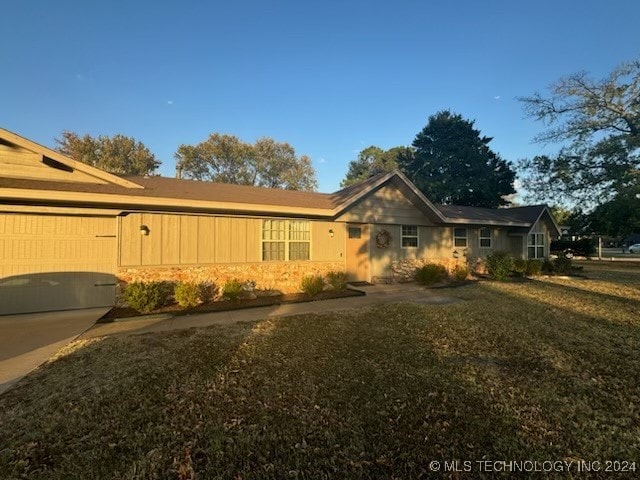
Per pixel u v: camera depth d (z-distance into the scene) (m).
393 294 9.18
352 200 10.11
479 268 14.53
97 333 5.51
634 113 16.92
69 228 7.41
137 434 2.62
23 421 2.81
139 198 7.33
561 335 5.18
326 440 2.55
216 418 2.85
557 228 17.44
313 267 10.15
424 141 30.56
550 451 2.42
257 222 9.30
